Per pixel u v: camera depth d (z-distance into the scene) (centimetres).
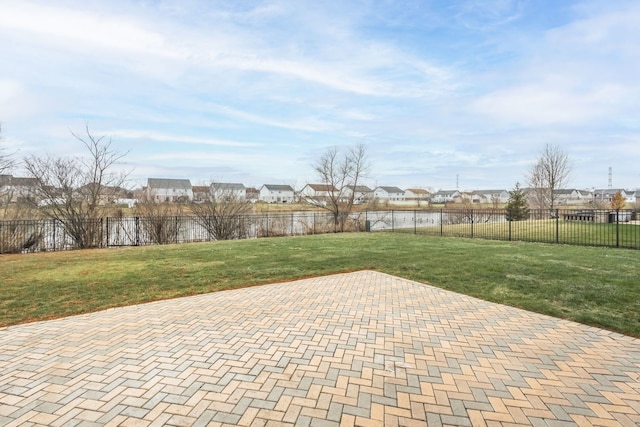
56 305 526
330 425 236
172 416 245
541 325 434
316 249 1130
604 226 1708
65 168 1480
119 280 687
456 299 552
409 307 512
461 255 966
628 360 338
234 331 414
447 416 247
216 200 2008
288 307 512
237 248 1171
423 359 340
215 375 305
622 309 483
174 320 455
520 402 265
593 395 275
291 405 260
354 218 2328
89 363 330
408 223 2919
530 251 1030
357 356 346
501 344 377
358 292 600
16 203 1459
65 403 262
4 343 381
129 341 385
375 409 255
